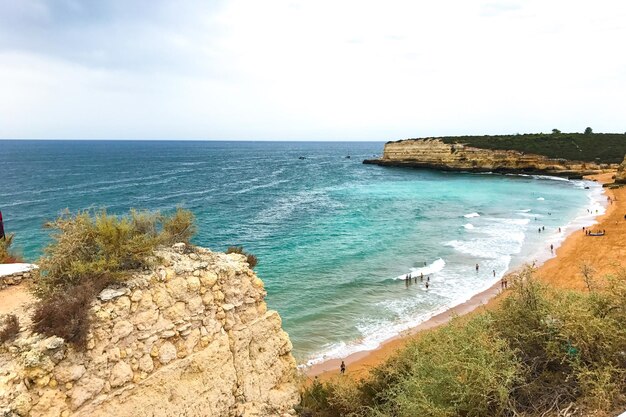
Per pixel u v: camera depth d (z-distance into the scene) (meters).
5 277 9.91
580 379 6.40
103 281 7.90
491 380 6.42
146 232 10.02
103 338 7.39
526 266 9.53
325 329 26.39
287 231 51.72
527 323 8.05
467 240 48.19
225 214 62.38
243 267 10.34
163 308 8.36
